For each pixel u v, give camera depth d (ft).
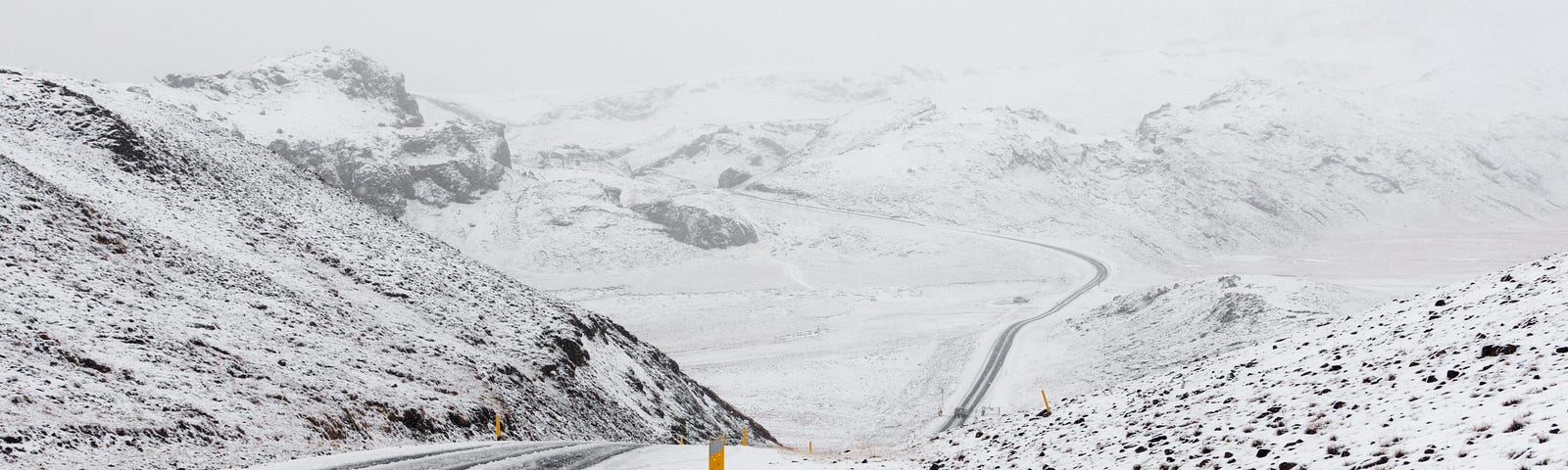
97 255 109.29
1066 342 364.79
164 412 74.18
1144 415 74.69
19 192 113.60
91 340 84.12
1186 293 355.56
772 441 228.22
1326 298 319.68
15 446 58.90
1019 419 105.19
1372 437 40.98
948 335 411.34
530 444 89.81
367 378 105.09
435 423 101.24
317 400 91.35
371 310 136.26
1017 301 524.11
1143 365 292.20
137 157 157.17
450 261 186.39
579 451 82.69
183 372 85.61
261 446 75.46
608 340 189.88
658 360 206.80
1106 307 397.60
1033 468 61.16
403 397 103.09
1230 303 310.65
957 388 308.40
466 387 118.52
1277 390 66.69
